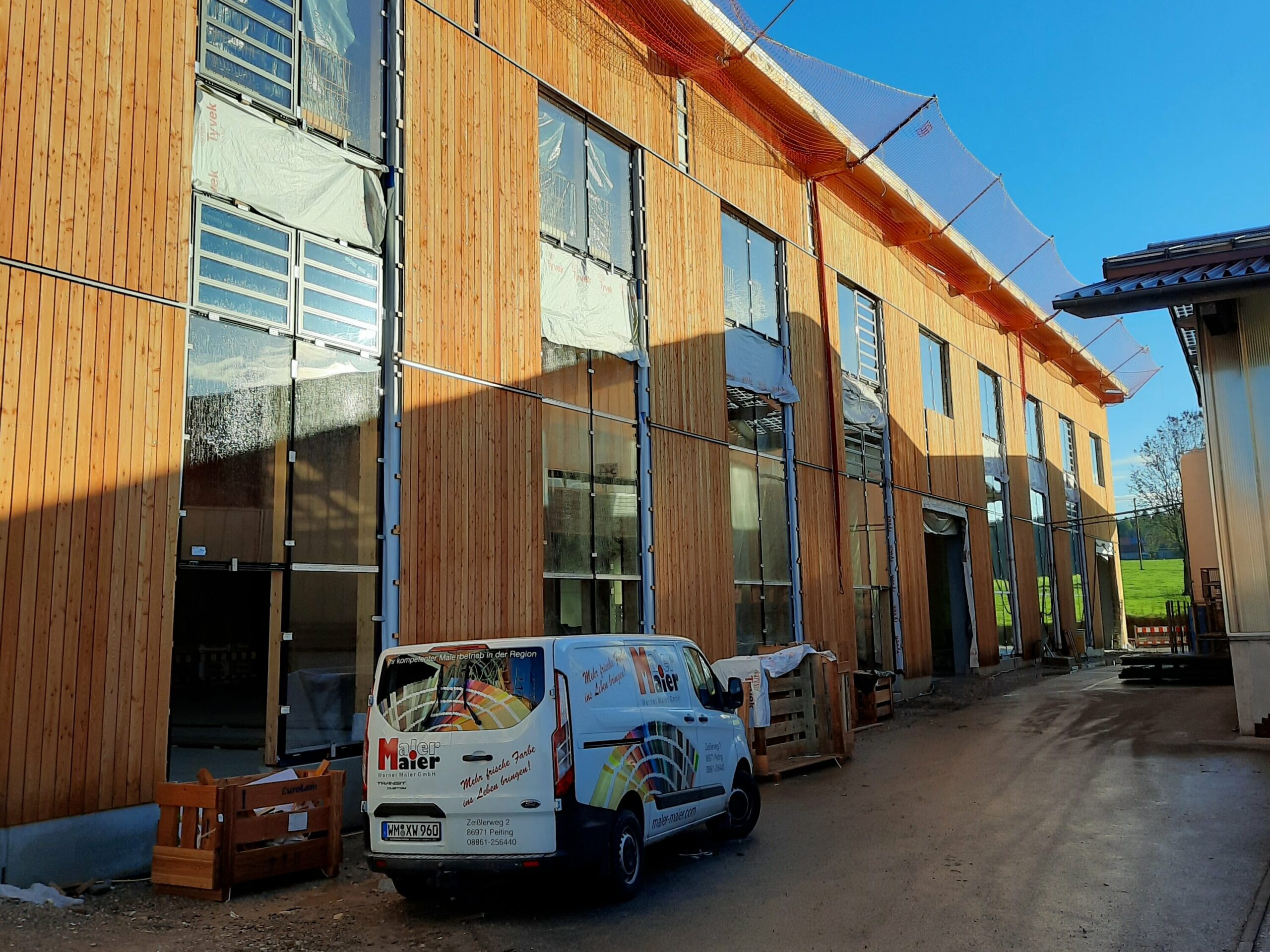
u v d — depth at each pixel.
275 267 10.28
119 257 8.77
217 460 9.46
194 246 9.49
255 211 10.13
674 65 17.20
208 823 7.64
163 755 8.66
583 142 15.00
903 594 23.09
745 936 6.29
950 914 6.56
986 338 31.09
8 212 8.05
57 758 7.91
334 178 11.00
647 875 8.03
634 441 15.30
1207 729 15.34
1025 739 15.39
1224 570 14.54
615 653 7.93
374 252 11.40
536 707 7.00
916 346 25.81
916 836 9.02
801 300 20.45
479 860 6.81
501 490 12.47
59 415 8.21
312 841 8.11
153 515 8.79
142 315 8.90
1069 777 11.74
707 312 17.27
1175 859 7.80
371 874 8.30
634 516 15.05
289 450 10.17
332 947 6.32
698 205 17.44
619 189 15.70
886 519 23.12
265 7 10.51
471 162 12.67
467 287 12.38
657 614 15.04
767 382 18.89
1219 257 13.44
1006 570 30.66
